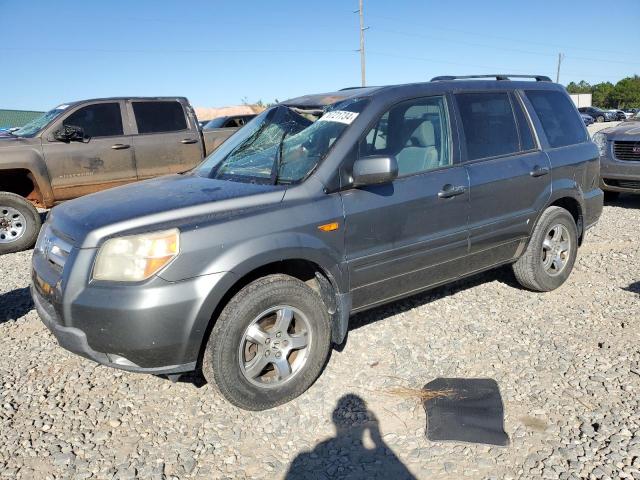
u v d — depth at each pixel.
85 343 2.95
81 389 3.64
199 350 3.02
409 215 3.72
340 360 3.84
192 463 2.86
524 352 3.85
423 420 3.13
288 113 4.09
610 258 5.91
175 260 2.88
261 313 3.15
